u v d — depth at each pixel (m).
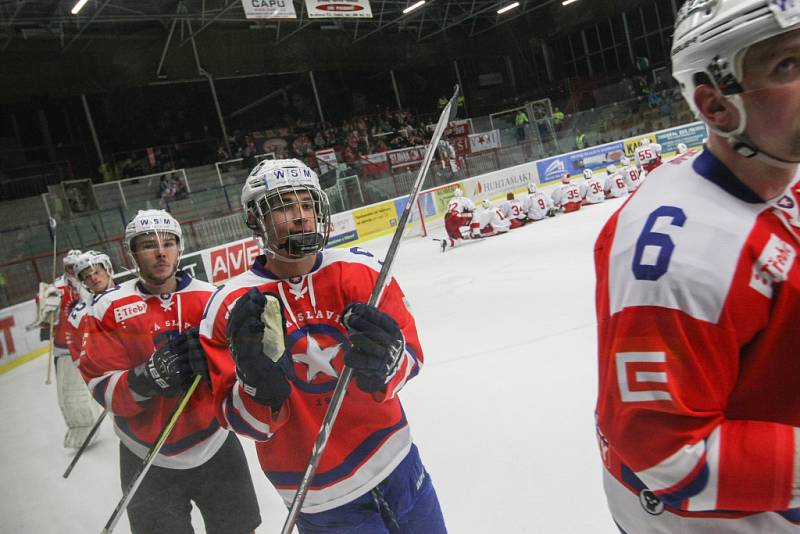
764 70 0.74
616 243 0.86
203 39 14.89
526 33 11.98
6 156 11.80
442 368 3.40
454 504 2.03
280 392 1.08
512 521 1.91
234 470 1.34
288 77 16.92
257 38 15.90
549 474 2.15
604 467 1.04
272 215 1.17
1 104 11.54
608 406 0.88
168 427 1.16
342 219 11.91
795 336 0.78
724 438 0.77
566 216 11.11
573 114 11.55
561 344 3.55
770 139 0.77
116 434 1.18
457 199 10.18
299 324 1.23
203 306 1.38
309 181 1.20
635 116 9.71
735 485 0.76
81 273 1.58
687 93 0.85
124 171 13.31
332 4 14.50
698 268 0.76
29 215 10.65
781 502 0.76
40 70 11.67
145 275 1.34
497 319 4.38
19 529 1.06
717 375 0.78
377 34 16.88
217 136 15.45
